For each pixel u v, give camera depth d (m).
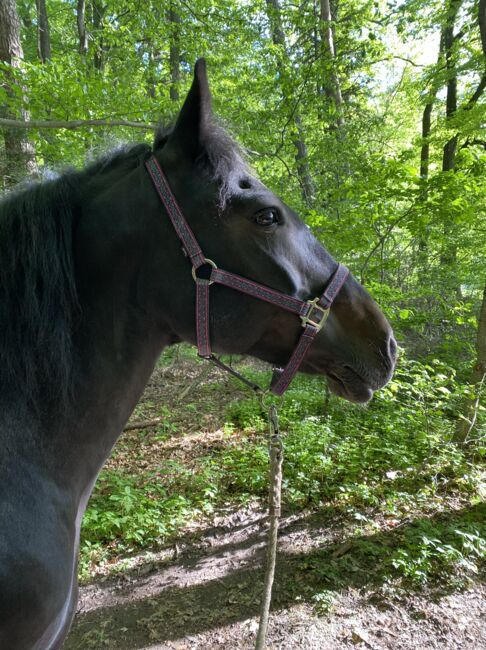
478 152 4.32
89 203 1.13
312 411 5.45
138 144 1.26
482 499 3.59
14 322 1.00
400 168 4.20
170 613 2.71
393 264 4.88
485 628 2.48
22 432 0.96
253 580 2.96
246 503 3.83
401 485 3.88
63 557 0.96
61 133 4.52
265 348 1.25
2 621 0.83
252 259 1.11
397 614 2.60
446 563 2.93
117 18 9.20
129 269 1.11
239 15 7.87
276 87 5.64
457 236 6.12
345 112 6.01
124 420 1.21
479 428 4.49
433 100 10.52
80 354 1.08
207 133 1.10
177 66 8.90
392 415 4.77
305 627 2.54
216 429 5.35
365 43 7.79
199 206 1.08
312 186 5.67
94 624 2.65
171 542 3.39
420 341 6.36
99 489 3.93
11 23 5.50
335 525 3.45
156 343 1.23
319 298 1.21
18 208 1.07
